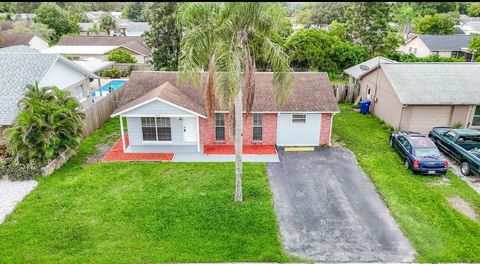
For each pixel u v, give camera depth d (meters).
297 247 11.73
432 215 13.44
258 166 17.52
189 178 16.19
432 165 16.22
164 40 35.88
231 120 13.12
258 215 13.27
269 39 12.77
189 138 20.06
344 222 13.11
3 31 54.44
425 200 14.45
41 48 52.62
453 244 11.83
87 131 21.19
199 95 20.33
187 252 11.29
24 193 14.80
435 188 15.52
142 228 12.45
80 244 11.61
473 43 42.50
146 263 10.82
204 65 12.84
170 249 11.42
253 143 20.20
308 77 21.20
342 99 29.14
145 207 13.70
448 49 46.38
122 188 15.23
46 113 16.66
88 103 26.48
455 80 21.67
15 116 17.67
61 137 17.38
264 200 14.38
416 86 21.39
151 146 19.80
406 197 14.67
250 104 13.08
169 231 12.30
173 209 13.58
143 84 21.27
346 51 37.44
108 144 20.34
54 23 62.12
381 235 12.38
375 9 40.47
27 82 19.58
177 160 18.14
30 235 11.99
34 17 63.34
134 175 16.44
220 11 11.91
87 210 13.50
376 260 11.18
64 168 17.06
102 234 12.12
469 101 20.44
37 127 16.30
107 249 11.39
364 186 15.73
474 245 11.76
